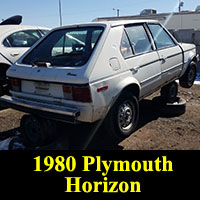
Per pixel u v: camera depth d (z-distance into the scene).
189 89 6.25
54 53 3.41
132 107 3.33
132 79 3.16
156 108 4.44
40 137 3.13
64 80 2.70
